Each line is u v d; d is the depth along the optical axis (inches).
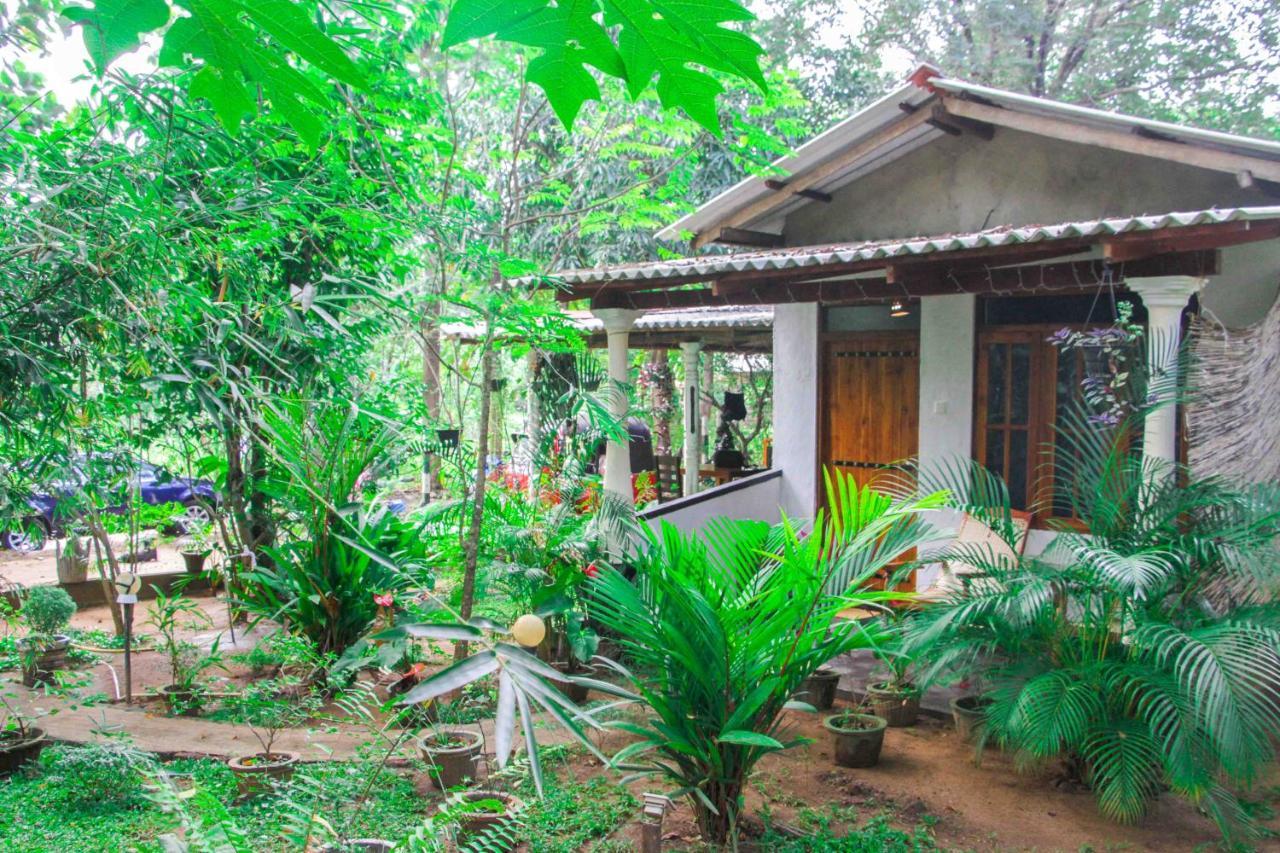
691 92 47.1
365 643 242.2
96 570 387.5
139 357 129.3
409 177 228.1
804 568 155.9
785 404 344.8
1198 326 217.2
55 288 120.4
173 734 216.2
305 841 132.6
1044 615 189.6
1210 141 231.0
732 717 155.9
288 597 275.7
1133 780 169.2
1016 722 176.4
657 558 160.9
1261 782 196.5
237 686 259.1
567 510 282.8
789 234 341.7
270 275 228.7
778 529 184.5
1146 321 264.5
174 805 101.1
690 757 165.5
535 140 373.1
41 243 108.0
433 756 179.2
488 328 219.5
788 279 285.1
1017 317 289.9
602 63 45.4
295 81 49.0
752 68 44.2
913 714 230.8
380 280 243.4
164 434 257.9
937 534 182.1
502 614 283.1
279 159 188.4
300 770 173.0
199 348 135.0
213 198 158.1
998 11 629.6
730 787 165.2
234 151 158.1
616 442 288.5
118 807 177.2
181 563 429.4
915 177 311.9
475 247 206.4
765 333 464.8
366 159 223.3
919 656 196.7
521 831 164.7
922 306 306.2
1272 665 163.5
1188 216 193.9
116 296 118.3
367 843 136.7
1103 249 208.4
